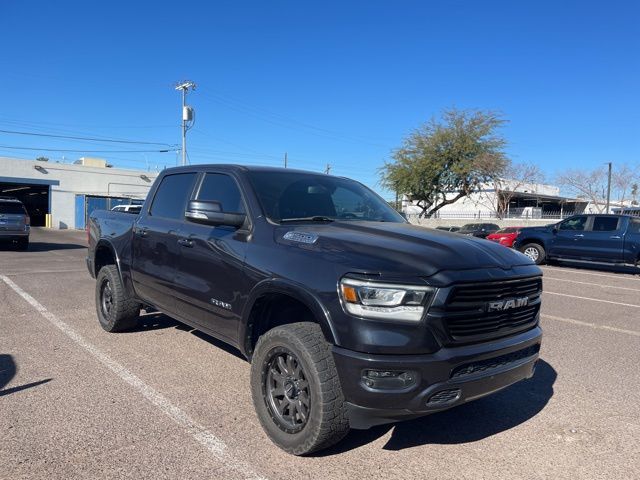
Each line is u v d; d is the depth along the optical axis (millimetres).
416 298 3129
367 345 3121
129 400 4410
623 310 9430
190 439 3744
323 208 4637
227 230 4430
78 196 41594
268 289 3740
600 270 17016
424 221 41969
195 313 4746
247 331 4027
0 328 6703
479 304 3336
